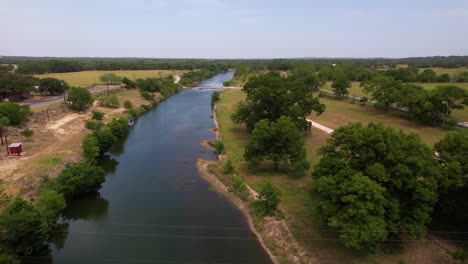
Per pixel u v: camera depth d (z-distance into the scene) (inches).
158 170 1707.7
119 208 1289.4
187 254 986.7
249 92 2375.7
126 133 2452.0
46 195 1141.1
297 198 1296.8
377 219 831.1
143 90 4439.0
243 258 966.4
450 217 1083.9
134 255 986.7
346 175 936.3
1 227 906.1
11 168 1457.9
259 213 1186.0
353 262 906.7
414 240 993.5
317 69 7268.7
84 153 1604.3
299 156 1498.5
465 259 885.8
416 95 2486.5
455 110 3006.9
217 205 1311.5
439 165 989.2
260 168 1641.2
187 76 6614.2
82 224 1173.1
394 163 932.6
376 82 3014.3
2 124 1774.1
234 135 2300.7
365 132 1007.0
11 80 3078.2
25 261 954.7
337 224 868.0
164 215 1233.4
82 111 2778.1
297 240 1017.5
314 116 2898.6
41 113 2437.3
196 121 2923.2
